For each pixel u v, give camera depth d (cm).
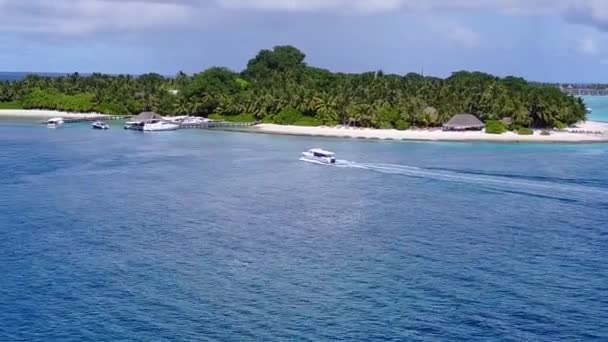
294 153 15912
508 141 18550
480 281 6594
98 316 5681
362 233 8350
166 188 11150
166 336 5328
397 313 5803
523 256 7431
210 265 7006
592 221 9044
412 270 6919
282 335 5375
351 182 11912
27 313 5719
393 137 19238
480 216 9300
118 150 16125
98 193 10612
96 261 7075
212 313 5766
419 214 9400
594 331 5506
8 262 6994
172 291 6250
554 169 13262
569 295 6250
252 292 6253
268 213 9381
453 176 12475
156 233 8225
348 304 5988
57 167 13200
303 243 7869
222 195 10606
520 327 5553
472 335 5403
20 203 9775
